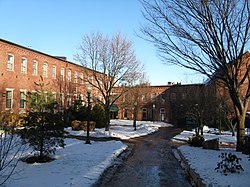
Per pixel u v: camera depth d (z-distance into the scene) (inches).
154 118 2256.4
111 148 635.5
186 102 1059.3
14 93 1157.7
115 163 481.4
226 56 514.3
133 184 345.1
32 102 458.9
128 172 416.5
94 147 640.4
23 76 1212.5
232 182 308.2
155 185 343.3
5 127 394.9
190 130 1480.1
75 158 474.6
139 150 691.4
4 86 1107.9
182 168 456.4
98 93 1646.2
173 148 747.4
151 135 1184.8
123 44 1510.8
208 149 653.3
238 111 600.1
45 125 439.8
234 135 1127.6
